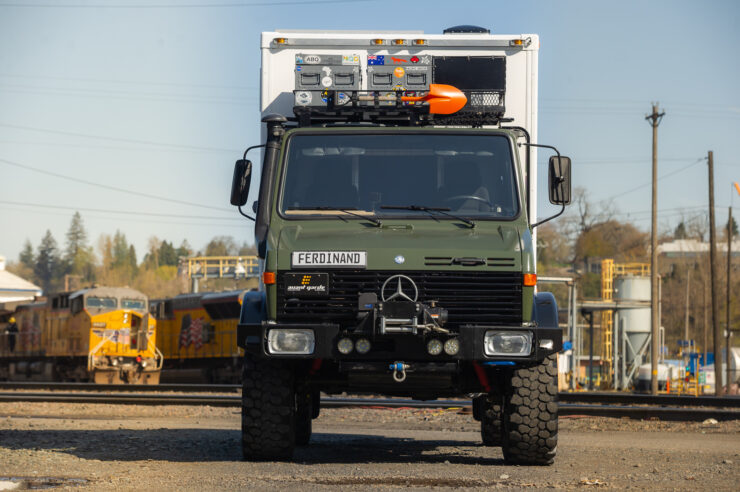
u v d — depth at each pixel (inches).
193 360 1886.1
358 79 496.1
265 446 450.3
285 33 542.0
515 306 428.8
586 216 5132.9
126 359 1691.7
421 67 503.2
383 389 467.8
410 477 399.2
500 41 531.2
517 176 465.7
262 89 531.8
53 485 369.4
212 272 3474.4
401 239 438.6
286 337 421.7
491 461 489.4
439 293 427.5
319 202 461.7
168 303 1991.9
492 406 579.2
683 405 1045.8
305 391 497.4
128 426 741.9
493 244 436.8
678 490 379.9
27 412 903.1
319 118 489.4
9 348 1915.6
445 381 436.8
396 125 481.4
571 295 2669.8
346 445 596.7
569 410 896.3
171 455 501.4
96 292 1700.3
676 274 5565.9
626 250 5900.6
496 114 489.7
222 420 831.7
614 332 2844.5
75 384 1278.3
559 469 445.7
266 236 452.1
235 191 478.0
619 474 434.0
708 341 5137.8
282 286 430.9
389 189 463.5
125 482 378.9
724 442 659.4
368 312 419.2
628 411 884.0
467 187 463.8
